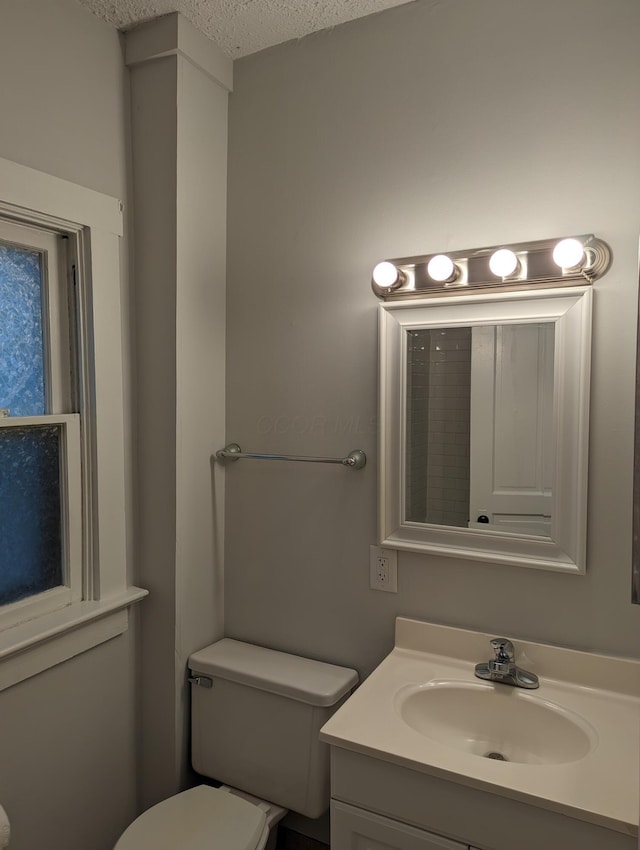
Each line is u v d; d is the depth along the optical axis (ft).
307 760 5.38
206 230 5.97
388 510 5.46
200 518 6.06
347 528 5.75
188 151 5.66
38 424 5.08
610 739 4.17
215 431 6.23
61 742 5.25
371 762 4.14
